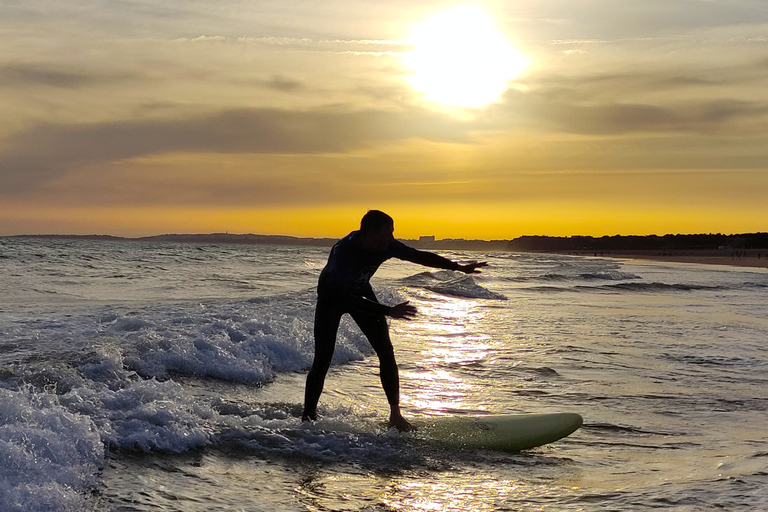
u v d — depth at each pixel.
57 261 29.06
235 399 5.95
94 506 3.43
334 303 5.19
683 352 9.88
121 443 4.28
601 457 4.82
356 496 3.88
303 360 7.93
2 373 5.50
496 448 4.92
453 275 27.23
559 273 35.19
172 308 11.48
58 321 9.74
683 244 154.12
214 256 42.81
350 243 5.12
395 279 25.88
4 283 18.12
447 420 5.34
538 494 3.99
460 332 11.48
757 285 30.42
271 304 11.98
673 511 3.70
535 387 7.18
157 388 5.25
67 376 5.64
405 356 8.82
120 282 20.28
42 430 3.91
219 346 7.44
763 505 3.80
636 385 7.43
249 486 3.91
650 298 21.45
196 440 4.47
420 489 4.04
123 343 7.24
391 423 5.18
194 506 3.56
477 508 3.77
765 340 11.49
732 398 6.92
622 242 170.12
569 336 11.30
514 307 16.81
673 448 5.09
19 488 3.32
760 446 5.18
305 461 4.39
